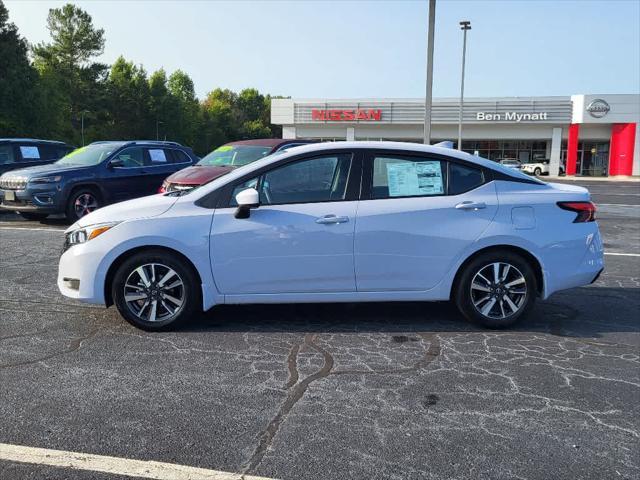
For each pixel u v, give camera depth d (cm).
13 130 4728
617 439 312
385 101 5003
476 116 4894
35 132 4950
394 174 495
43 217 1249
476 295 503
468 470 280
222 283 480
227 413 338
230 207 483
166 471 276
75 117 6831
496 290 500
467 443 306
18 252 859
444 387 379
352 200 486
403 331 498
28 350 442
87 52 6825
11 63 4725
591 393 372
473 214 489
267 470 278
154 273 482
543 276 497
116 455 290
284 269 480
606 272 777
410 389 375
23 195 1101
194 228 475
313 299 488
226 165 1037
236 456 290
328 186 490
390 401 356
